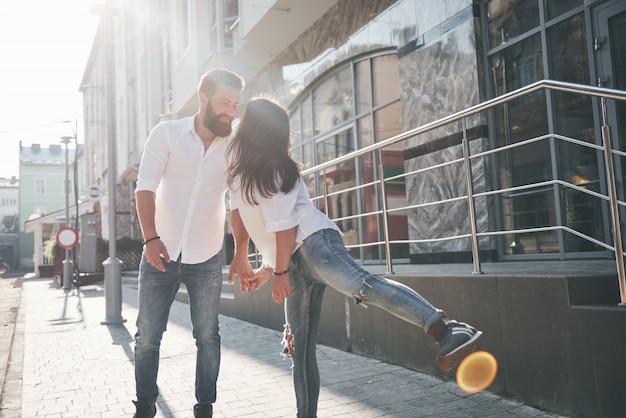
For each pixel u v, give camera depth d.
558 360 2.99
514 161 5.96
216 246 2.93
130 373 4.84
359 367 4.43
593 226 5.16
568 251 5.38
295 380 2.65
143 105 21.69
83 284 17.64
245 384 4.21
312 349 2.66
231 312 8.09
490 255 6.06
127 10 24.47
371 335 4.69
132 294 13.90
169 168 2.85
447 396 3.53
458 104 6.51
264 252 2.67
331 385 3.99
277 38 10.59
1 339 7.12
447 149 6.63
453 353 1.91
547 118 5.59
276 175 2.45
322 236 2.41
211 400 2.91
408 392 3.69
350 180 9.15
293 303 2.62
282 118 2.51
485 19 6.33
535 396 3.13
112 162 8.60
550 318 3.04
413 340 4.19
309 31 10.14
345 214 9.33
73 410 3.74
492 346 3.42
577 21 5.31
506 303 3.32
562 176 5.46
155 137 2.80
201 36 13.24
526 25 5.86
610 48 5.00
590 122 5.18
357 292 2.20
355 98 8.95
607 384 2.73
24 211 59.91
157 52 20.05
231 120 2.79
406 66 7.38
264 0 9.55
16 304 12.80
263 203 2.47
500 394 3.38
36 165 60.69
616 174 4.97
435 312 2.03
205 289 2.89
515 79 5.99
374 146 4.71
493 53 6.21
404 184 7.86
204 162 2.84
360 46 8.54
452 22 6.60
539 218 5.68
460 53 6.48
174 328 7.25
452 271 4.41
